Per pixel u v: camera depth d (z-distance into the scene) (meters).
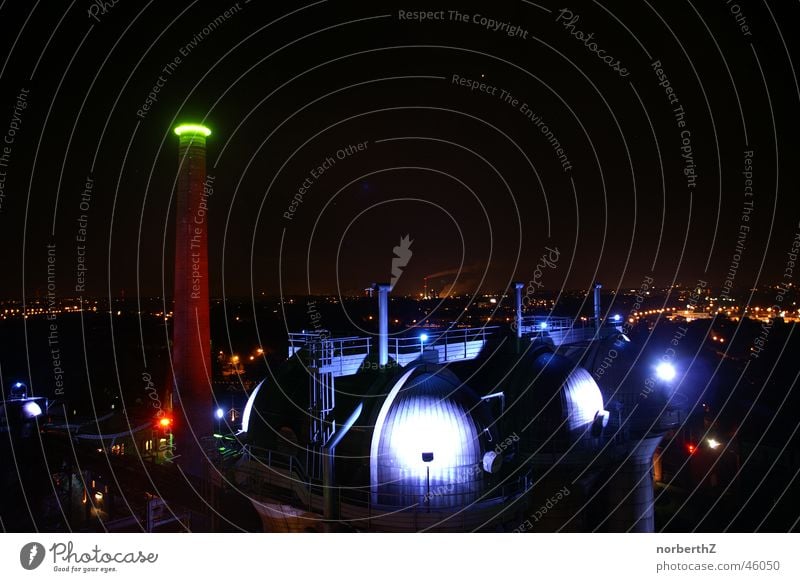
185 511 27.56
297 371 23.75
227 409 45.97
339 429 20.36
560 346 33.97
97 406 58.72
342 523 19.39
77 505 39.91
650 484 30.20
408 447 19.70
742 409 47.59
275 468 21.70
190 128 32.31
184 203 32.22
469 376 27.08
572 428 26.33
